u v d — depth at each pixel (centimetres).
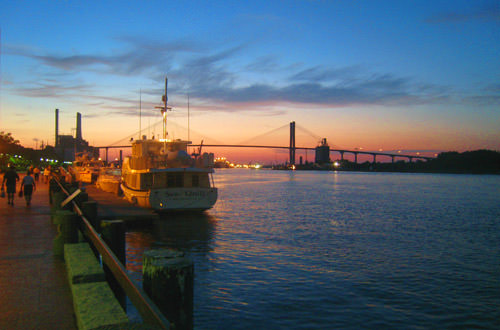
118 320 337
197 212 2767
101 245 512
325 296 1095
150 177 2473
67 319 507
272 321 917
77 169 5572
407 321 940
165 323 221
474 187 9238
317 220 2795
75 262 557
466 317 969
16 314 523
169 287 278
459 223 2756
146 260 299
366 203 4359
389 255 1644
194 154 2611
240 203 4100
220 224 2411
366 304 1042
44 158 11906
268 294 1099
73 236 838
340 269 1388
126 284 333
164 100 2758
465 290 1176
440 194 6322
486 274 1357
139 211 2209
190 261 290
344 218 2944
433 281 1264
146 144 2591
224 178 14425
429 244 1917
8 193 1931
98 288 439
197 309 980
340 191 6725
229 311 970
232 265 1412
